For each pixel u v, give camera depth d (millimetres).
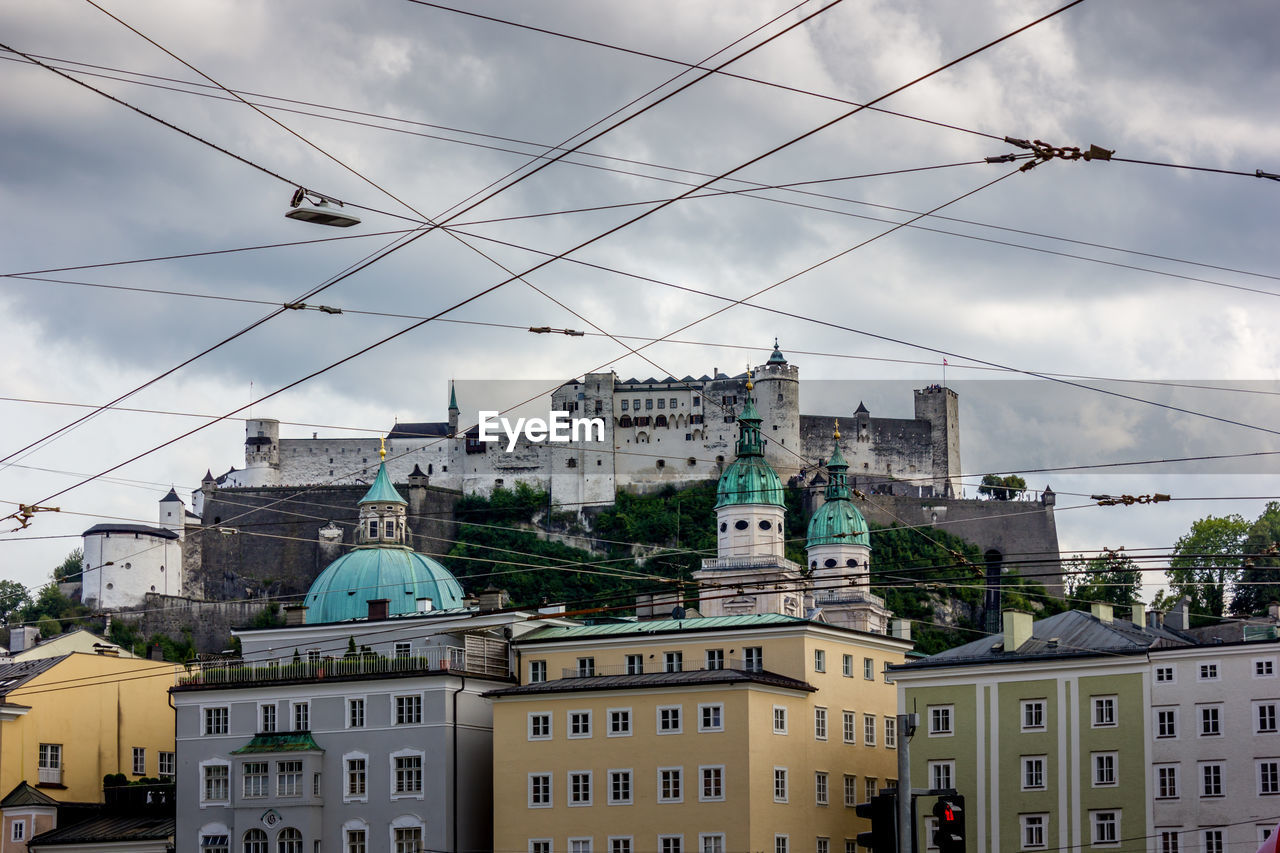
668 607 149000
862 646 112500
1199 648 100625
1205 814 98812
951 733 103688
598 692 103938
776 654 107438
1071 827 99688
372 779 108875
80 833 116750
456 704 108375
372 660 111062
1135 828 98312
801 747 104875
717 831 100062
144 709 130000
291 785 109812
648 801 101750
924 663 105125
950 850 50656
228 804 112062
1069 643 104125
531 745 104875
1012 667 102438
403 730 108688
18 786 118938
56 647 135625
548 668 112250
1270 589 179250
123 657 131125
